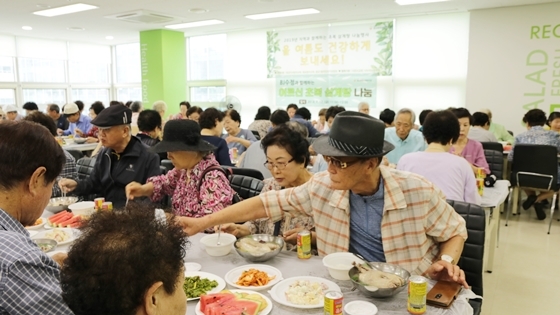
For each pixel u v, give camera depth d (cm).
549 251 367
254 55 877
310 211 167
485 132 484
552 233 414
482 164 369
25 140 101
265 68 868
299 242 162
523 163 438
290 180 190
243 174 286
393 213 150
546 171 424
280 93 858
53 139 108
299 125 206
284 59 843
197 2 604
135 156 260
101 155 269
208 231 194
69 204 231
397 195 148
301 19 742
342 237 159
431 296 127
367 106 632
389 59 736
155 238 76
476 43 647
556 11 589
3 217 99
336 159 138
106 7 636
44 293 89
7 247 91
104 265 69
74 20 741
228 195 207
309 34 809
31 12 670
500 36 629
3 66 902
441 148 256
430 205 150
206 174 209
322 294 132
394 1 591
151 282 72
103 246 71
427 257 156
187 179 219
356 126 134
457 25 675
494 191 303
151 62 889
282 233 193
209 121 375
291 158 186
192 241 181
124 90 1103
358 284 131
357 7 634
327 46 794
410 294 121
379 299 130
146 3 610
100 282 69
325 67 802
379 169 151
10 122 105
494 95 643
